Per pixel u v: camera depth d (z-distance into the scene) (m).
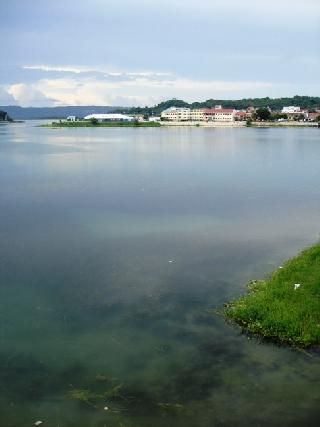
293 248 27.98
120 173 61.50
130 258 26.11
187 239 29.78
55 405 13.78
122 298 20.92
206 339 17.23
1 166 69.00
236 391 14.27
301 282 21.16
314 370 15.23
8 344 17.11
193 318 18.92
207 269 24.44
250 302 19.47
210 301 20.48
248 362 15.73
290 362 15.69
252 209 38.69
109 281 22.84
